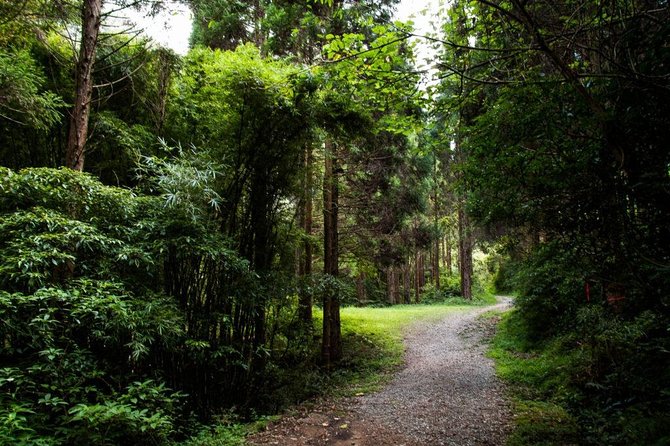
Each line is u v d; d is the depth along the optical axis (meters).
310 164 7.42
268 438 4.45
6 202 3.80
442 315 15.49
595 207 2.84
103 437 3.13
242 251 6.25
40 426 3.08
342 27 7.39
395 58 3.36
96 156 5.86
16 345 3.48
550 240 3.64
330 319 9.03
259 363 6.29
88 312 3.62
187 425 4.73
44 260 3.40
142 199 4.67
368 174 9.92
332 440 4.40
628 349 4.71
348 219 11.22
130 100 6.14
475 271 27.56
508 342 9.48
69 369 3.58
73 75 5.70
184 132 6.37
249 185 6.30
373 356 9.73
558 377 5.93
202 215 5.01
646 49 2.21
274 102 5.29
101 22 4.89
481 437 4.30
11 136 5.10
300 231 7.75
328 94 5.94
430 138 4.53
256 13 8.38
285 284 6.31
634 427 3.50
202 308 5.44
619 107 2.35
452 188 4.36
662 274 2.41
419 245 12.27
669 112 2.22
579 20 2.62
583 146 2.76
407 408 5.62
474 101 3.95
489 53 3.63
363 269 11.27
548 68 3.29
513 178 3.31
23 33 4.75
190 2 5.22
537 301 8.98
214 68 5.70
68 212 4.14
